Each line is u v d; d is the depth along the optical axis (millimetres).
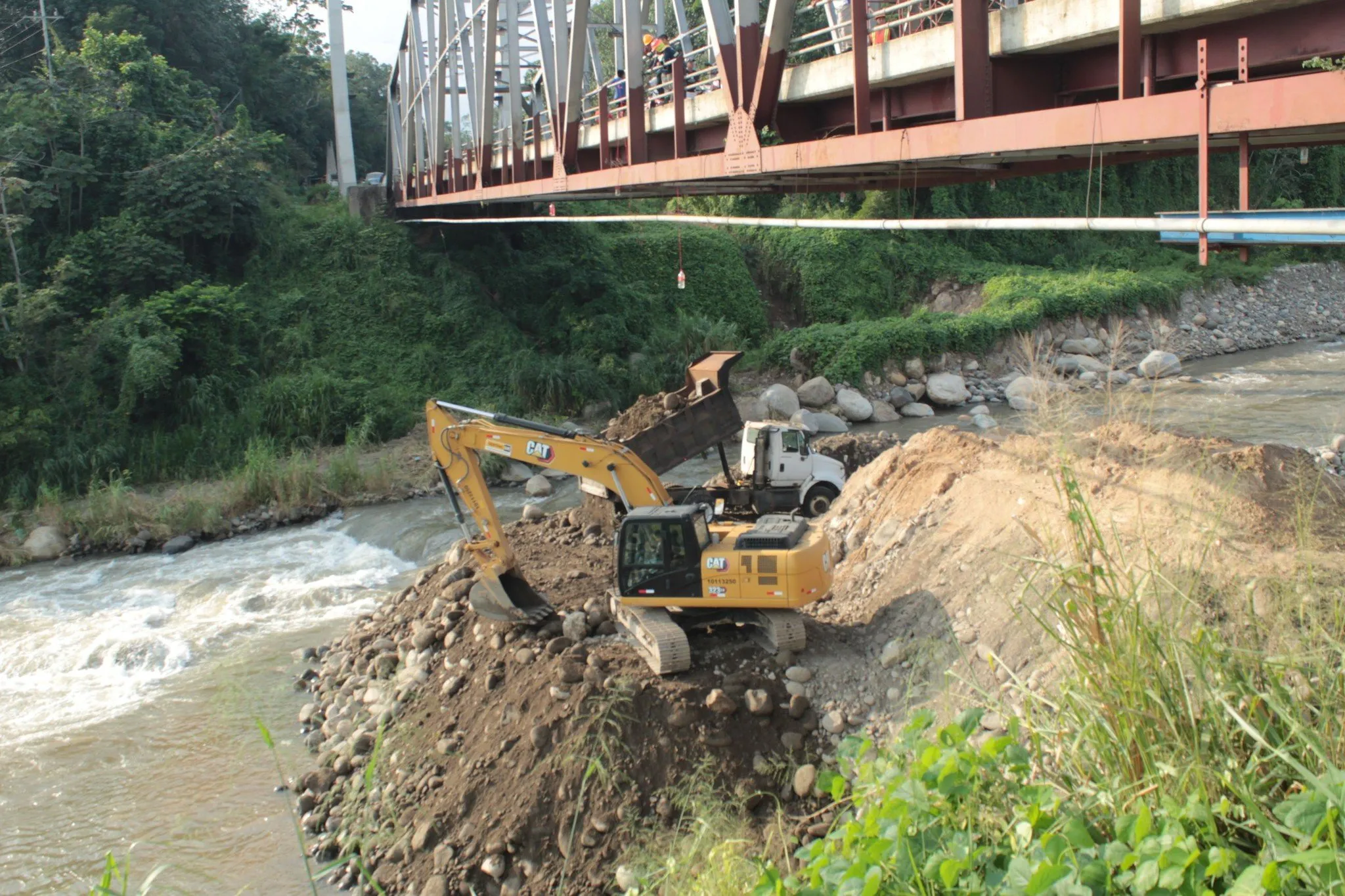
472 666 13375
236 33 63781
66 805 13164
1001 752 4750
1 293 31375
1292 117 7168
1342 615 4582
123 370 31422
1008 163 11836
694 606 11711
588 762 10398
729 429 20250
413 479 30047
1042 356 5688
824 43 13117
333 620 19609
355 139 71250
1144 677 4539
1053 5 9711
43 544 25266
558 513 21578
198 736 14797
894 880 4230
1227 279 50375
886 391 38906
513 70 26469
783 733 10664
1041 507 11469
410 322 39344
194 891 11086
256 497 28109
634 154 17312
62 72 41594
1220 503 6859
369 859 11023
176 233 36844
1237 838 4023
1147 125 8297
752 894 4844
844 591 13539
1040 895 3678
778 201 54594
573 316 41688
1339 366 36406
